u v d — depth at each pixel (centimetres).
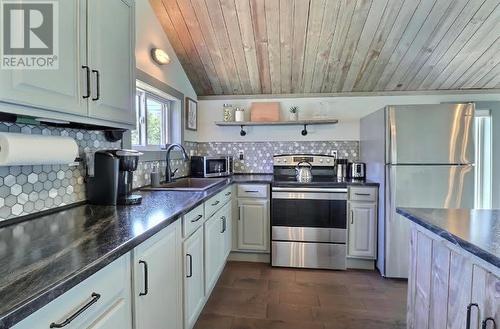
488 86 336
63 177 156
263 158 376
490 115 337
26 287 68
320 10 245
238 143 379
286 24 261
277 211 303
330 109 364
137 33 228
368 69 315
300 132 370
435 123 264
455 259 115
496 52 284
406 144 267
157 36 260
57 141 131
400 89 349
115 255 94
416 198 268
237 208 314
